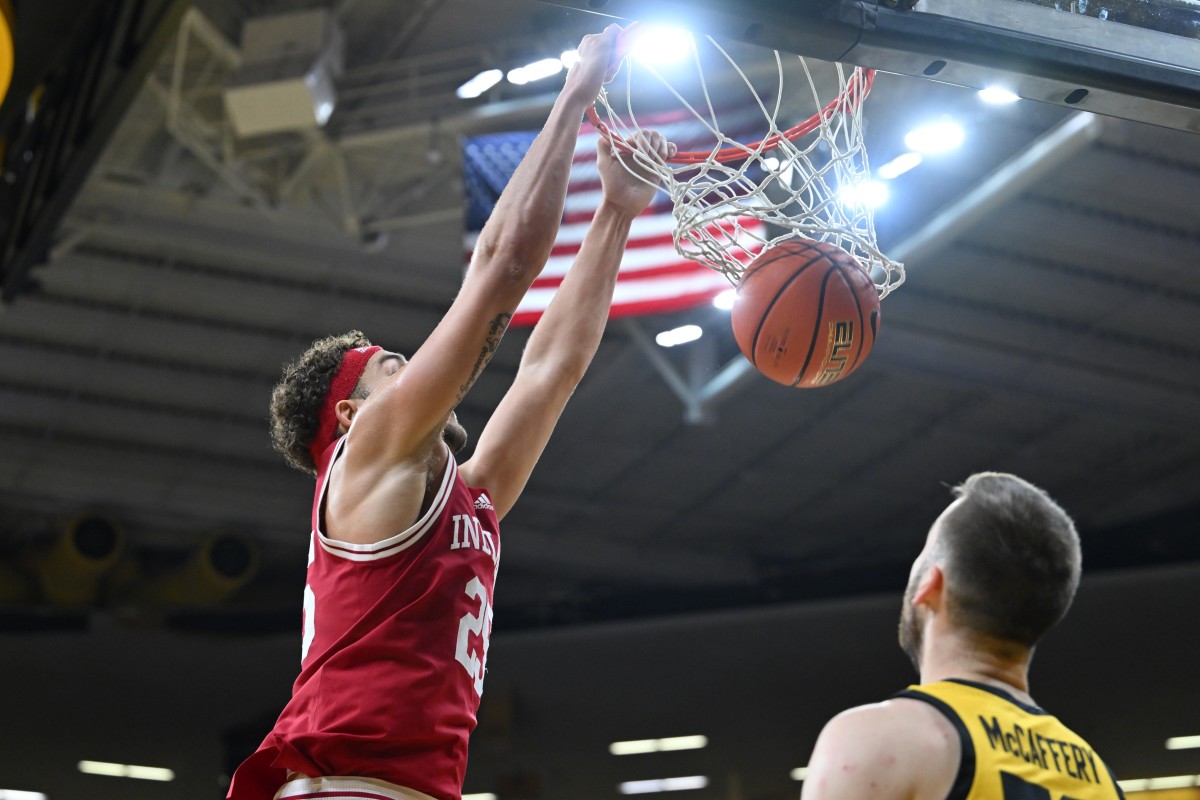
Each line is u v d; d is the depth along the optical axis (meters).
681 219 2.96
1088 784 1.85
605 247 2.83
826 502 16.12
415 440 2.09
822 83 7.48
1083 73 2.67
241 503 15.48
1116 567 14.56
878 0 2.55
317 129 9.69
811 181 3.06
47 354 12.92
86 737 17.00
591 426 14.30
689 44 3.09
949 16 2.60
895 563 15.73
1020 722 1.85
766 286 2.71
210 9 9.36
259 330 12.83
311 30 8.96
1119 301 12.05
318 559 2.16
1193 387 13.02
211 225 11.02
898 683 15.67
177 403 13.85
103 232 11.09
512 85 9.88
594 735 17.14
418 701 2.00
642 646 16.61
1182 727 14.46
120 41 7.09
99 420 13.98
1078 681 14.94
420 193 10.42
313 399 2.36
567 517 16.47
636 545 17.23
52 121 7.77
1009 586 1.93
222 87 9.59
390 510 2.08
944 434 14.38
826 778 1.79
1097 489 15.48
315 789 1.98
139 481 14.89
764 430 14.33
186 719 17.20
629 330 12.02
